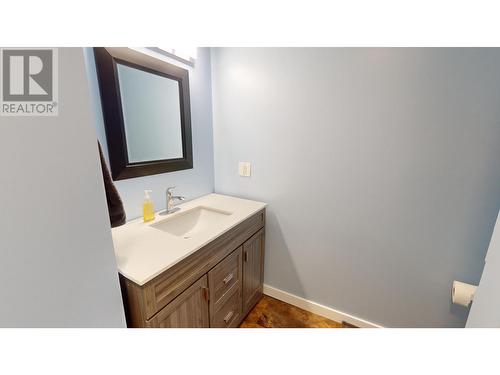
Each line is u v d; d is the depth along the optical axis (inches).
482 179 38.6
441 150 40.9
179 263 34.8
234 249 49.6
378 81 43.9
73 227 19.4
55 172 17.9
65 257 19.1
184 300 36.8
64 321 19.5
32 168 16.6
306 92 51.6
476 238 40.8
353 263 54.6
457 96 38.1
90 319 21.5
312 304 62.1
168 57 51.1
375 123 45.7
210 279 42.5
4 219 15.4
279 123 56.5
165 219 49.9
